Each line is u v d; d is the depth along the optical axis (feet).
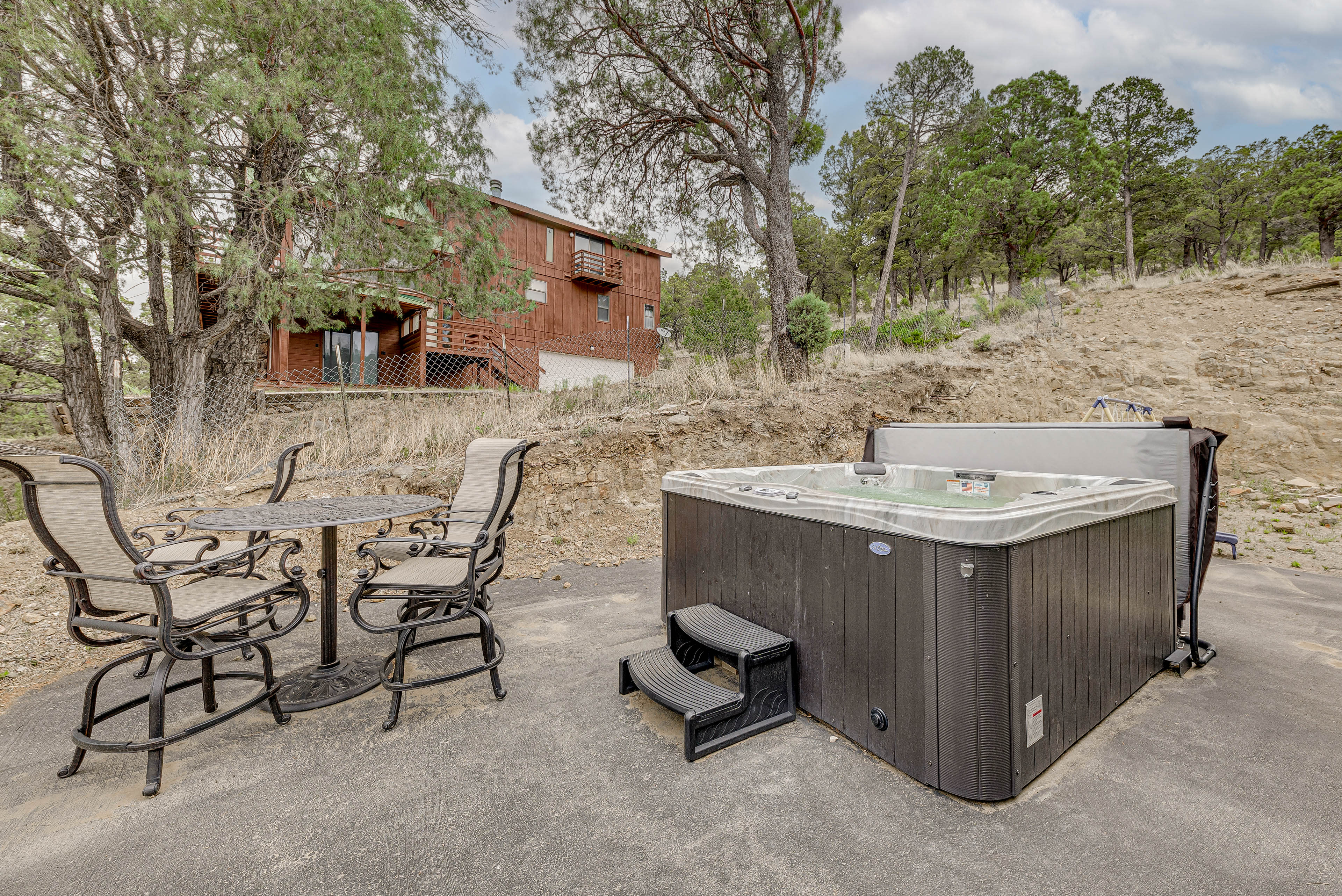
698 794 5.95
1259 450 24.77
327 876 4.79
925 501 11.18
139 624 6.70
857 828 5.39
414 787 6.09
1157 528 8.89
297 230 21.34
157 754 6.09
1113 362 32.30
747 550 8.67
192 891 4.63
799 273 30.76
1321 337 27.76
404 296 35.91
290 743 6.99
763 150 33.12
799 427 24.68
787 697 7.62
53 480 6.01
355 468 18.83
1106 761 6.49
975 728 5.65
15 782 6.22
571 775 6.30
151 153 16.01
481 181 24.72
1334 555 15.70
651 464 21.26
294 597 8.03
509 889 4.63
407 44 20.57
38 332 26.17
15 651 9.61
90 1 15.25
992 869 4.81
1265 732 7.09
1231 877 4.69
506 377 25.86
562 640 10.44
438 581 8.05
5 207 13.75
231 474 18.29
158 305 21.43
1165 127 86.12
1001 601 5.59
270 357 43.04
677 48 29.09
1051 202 73.31
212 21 16.38
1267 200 99.50
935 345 38.22
